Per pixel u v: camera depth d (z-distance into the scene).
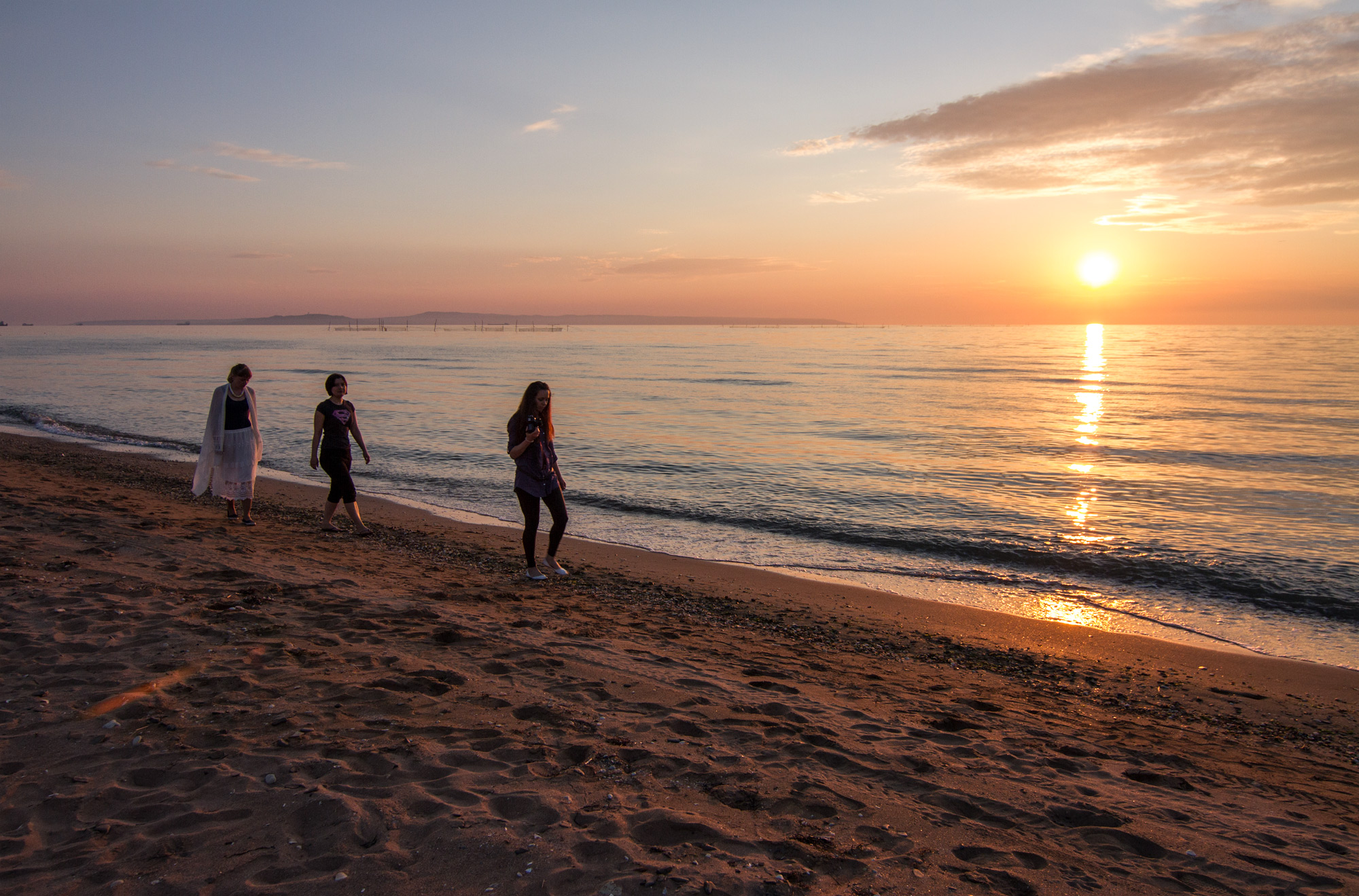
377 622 5.44
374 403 37.91
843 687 5.31
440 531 11.17
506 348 157.00
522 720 3.88
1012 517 13.74
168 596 5.65
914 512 14.10
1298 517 14.07
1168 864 2.96
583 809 2.95
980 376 69.12
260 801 2.88
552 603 7.15
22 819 2.73
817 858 2.71
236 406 9.43
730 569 9.92
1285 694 6.38
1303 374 71.94
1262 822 3.58
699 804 3.11
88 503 9.84
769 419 32.25
